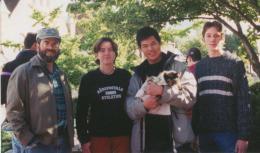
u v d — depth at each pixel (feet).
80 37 24.81
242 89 11.39
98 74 12.21
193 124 11.76
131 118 11.43
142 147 11.26
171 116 11.15
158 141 11.16
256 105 20.29
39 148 11.16
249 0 24.45
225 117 11.49
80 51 23.63
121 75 12.27
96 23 25.25
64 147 11.57
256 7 24.53
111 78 12.17
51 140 11.18
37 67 11.26
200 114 11.80
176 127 11.15
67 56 21.76
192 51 17.01
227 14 26.84
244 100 11.35
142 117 11.23
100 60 12.21
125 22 23.95
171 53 11.51
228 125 11.49
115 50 12.38
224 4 25.54
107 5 24.89
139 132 11.29
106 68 12.19
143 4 23.80
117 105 12.05
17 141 12.52
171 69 11.25
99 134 12.07
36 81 11.13
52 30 11.43
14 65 13.64
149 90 10.83
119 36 24.45
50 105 11.19
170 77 10.86
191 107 11.37
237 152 11.43
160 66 11.46
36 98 11.09
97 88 12.09
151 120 11.19
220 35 11.68
